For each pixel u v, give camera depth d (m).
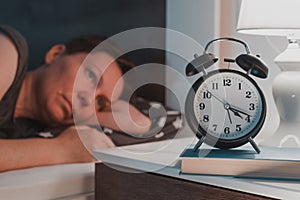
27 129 1.56
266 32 1.08
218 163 0.86
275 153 0.91
